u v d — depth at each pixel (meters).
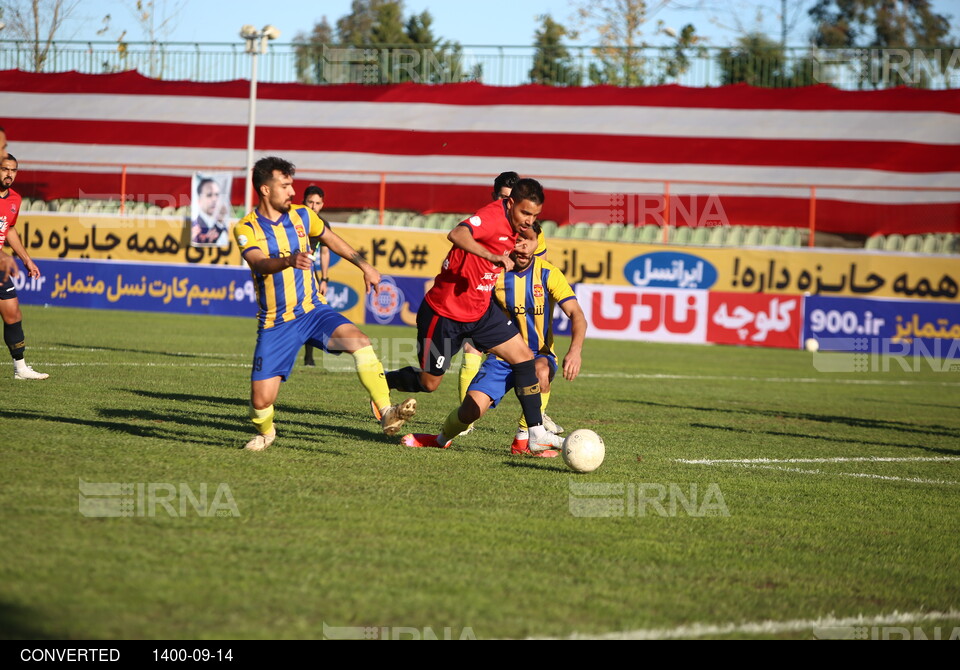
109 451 15.15
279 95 73.94
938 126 65.75
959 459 20.22
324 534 11.33
